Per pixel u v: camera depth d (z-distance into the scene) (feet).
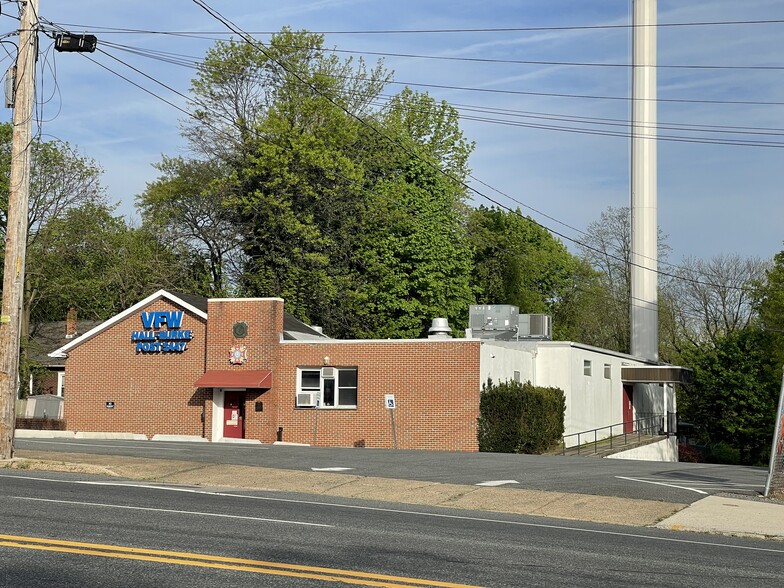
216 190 180.96
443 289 194.70
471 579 33.19
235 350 136.77
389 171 201.87
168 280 189.98
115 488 58.49
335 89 191.42
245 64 185.68
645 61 193.67
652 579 34.81
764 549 45.50
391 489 65.10
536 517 55.72
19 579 30.66
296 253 177.06
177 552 35.68
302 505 53.78
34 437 124.47
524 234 265.54
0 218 187.21
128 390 142.92
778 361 195.52
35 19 73.41
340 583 31.37
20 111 73.05
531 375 148.15
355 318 187.62
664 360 268.41
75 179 189.67
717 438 222.69
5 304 72.33
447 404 128.06
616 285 273.33
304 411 133.69
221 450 91.35
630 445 145.89
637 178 193.77
